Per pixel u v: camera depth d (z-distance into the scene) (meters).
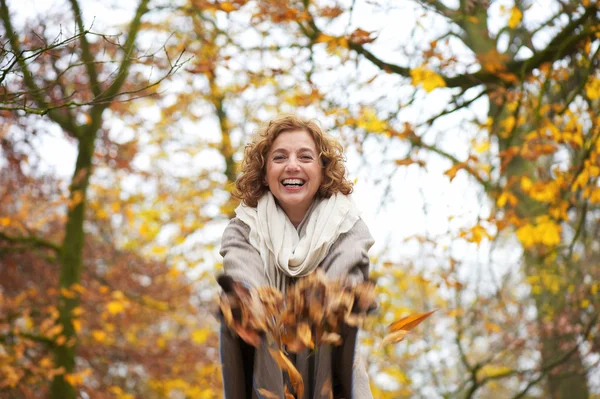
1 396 9.35
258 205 2.79
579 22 6.76
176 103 10.26
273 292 2.40
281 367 2.36
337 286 2.38
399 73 7.32
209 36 8.42
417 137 7.13
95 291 10.88
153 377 11.34
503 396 14.91
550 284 8.73
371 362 9.40
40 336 9.47
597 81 6.55
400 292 10.55
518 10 6.52
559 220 7.36
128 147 10.77
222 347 2.49
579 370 8.77
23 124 8.51
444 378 10.03
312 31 7.50
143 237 12.39
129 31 8.81
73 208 10.04
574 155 8.40
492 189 7.23
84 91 8.55
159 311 11.59
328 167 2.82
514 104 7.24
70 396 9.54
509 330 9.17
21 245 10.30
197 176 11.34
